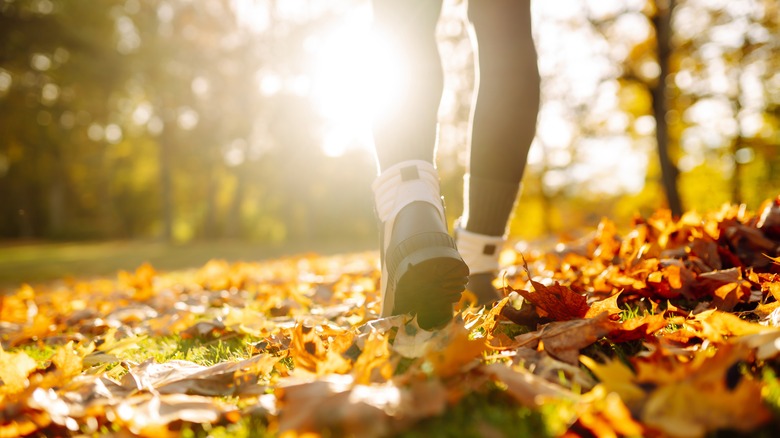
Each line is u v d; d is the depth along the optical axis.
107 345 2.06
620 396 0.93
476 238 1.96
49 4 18.58
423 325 1.52
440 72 1.74
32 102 21.44
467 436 0.86
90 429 1.04
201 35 27.19
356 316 2.06
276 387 1.12
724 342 1.13
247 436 0.97
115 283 7.30
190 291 4.64
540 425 0.90
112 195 44.31
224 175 40.75
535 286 1.47
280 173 35.78
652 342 1.30
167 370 1.38
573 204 27.14
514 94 1.86
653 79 17.16
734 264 2.13
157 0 23.70
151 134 33.28
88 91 21.38
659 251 2.46
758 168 22.42
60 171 37.47
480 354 1.30
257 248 23.03
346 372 1.15
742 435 0.81
